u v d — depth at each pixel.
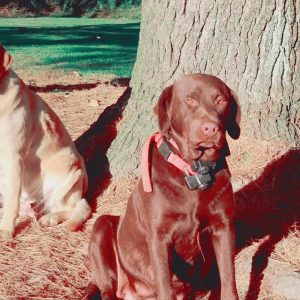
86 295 1.50
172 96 1.37
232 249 1.35
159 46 2.22
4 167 1.99
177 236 1.35
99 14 12.20
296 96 2.23
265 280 1.56
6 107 1.95
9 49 6.39
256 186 2.02
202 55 2.18
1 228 1.92
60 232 1.92
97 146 2.36
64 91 3.89
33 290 1.56
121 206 2.04
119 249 1.50
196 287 1.54
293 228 1.81
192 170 1.31
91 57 5.84
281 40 2.17
